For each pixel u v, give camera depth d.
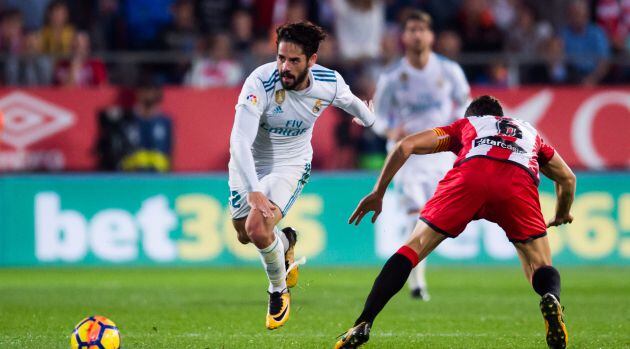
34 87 51.38
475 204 22.38
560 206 24.31
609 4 64.94
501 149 22.70
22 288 40.41
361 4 57.94
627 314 31.47
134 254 51.72
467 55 55.66
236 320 29.41
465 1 59.59
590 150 53.44
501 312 31.97
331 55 57.50
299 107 24.14
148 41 58.59
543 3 66.00
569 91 53.25
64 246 51.53
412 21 37.59
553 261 52.84
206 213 51.84
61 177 51.38
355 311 32.09
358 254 52.16
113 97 51.66
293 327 27.83
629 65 54.66
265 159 25.14
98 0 59.66
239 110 23.19
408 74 37.72
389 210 52.16
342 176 52.03
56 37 56.66
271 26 60.31
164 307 33.06
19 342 24.22
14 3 61.19
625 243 53.16
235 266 51.84
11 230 51.28
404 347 23.75
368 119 25.70
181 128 51.84
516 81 54.50
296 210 51.88
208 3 59.66
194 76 53.50
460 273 48.38
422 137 22.89
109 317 30.12
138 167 51.72
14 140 51.25
